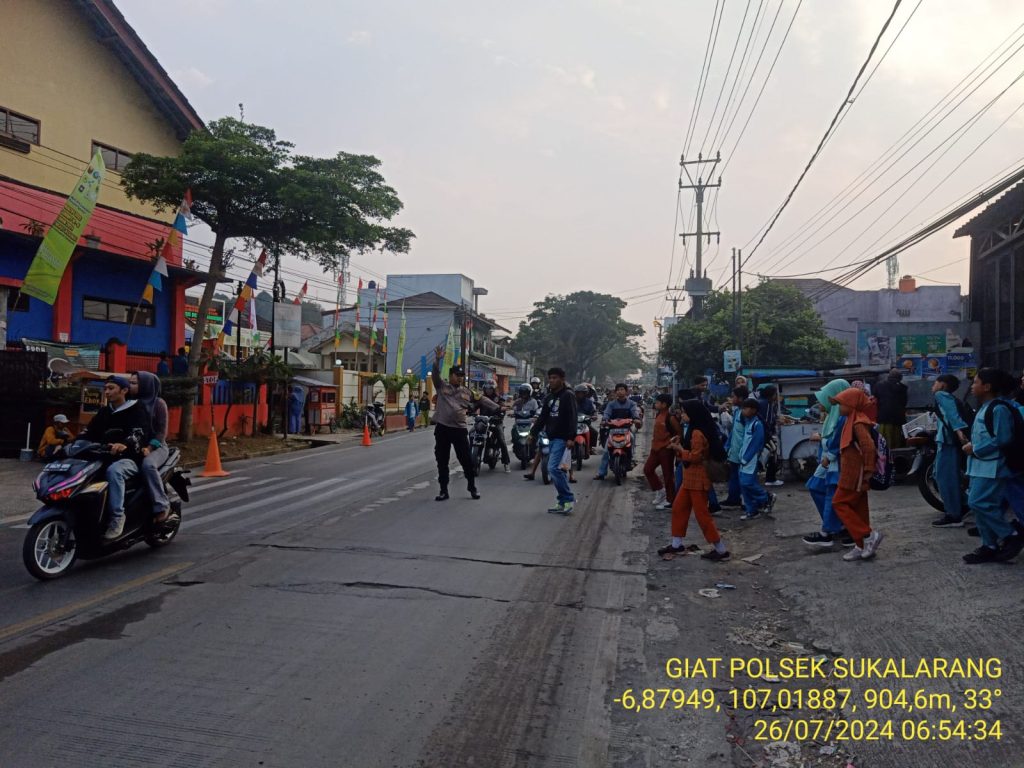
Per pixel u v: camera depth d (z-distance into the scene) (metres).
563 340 73.44
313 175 16.78
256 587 6.12
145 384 7.14
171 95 22.48
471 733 3.75
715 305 34.84
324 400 27.05
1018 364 15.50
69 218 15.07
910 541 7.08
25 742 3.54
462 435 10.77
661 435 10.04
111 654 4.64
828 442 7.25
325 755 3.48
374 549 7.51
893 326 18.42
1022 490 5.99
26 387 14.97
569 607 5.76
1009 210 15.25
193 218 16.75
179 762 3.39
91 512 6.47
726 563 7.15
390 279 58.31
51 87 19.95
